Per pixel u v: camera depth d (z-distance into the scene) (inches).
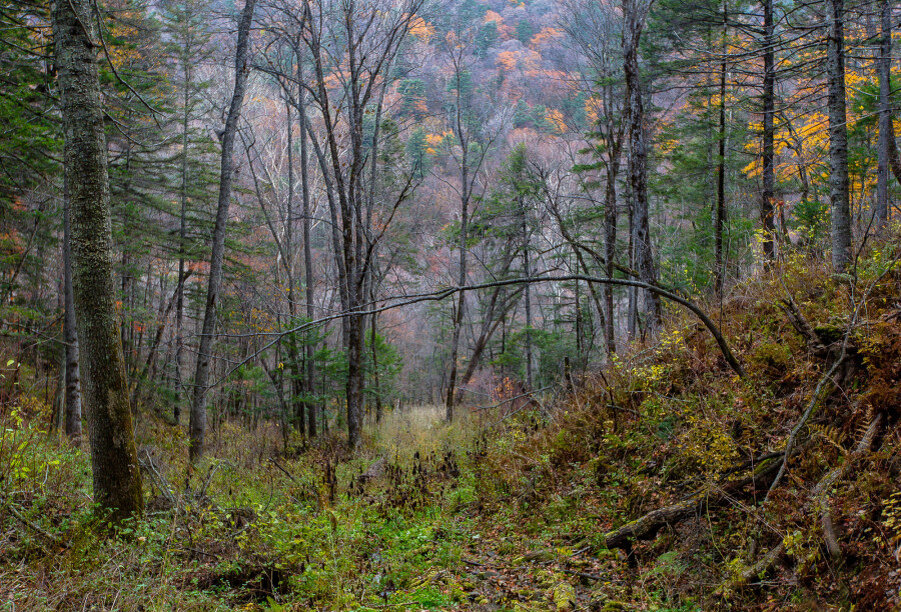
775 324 329.4
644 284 263.0
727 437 259.9
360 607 228.2
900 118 626.5
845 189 348.5
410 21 727.1
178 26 935.0
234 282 1013.8
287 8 669.3
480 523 355.3
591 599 231.9
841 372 257.1
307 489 414.6
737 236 490.6
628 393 396.5
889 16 532.4
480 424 653.9
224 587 244.4
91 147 283.7
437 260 1166.3
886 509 185.0
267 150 1392.7
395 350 1042.7
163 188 973.8
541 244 1032.2
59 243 809.5
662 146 925.8
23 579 209.8
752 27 600.1
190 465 536.1
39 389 636.1
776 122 647.8
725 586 207.5
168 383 879.7
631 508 299.3
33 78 587.5
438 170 1375.5
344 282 728.3
